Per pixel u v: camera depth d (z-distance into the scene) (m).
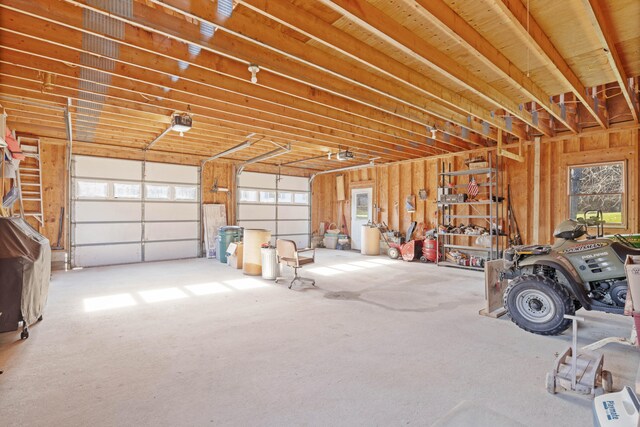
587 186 5.91
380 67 3.35
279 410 2.05
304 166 10.88
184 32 2.74
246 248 6.41
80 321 3.69
